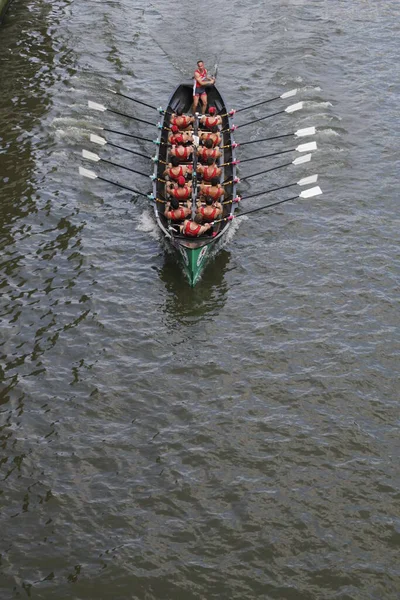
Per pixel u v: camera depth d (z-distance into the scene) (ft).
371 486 56.80
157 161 83.97
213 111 89.40
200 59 112.68
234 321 71.10
